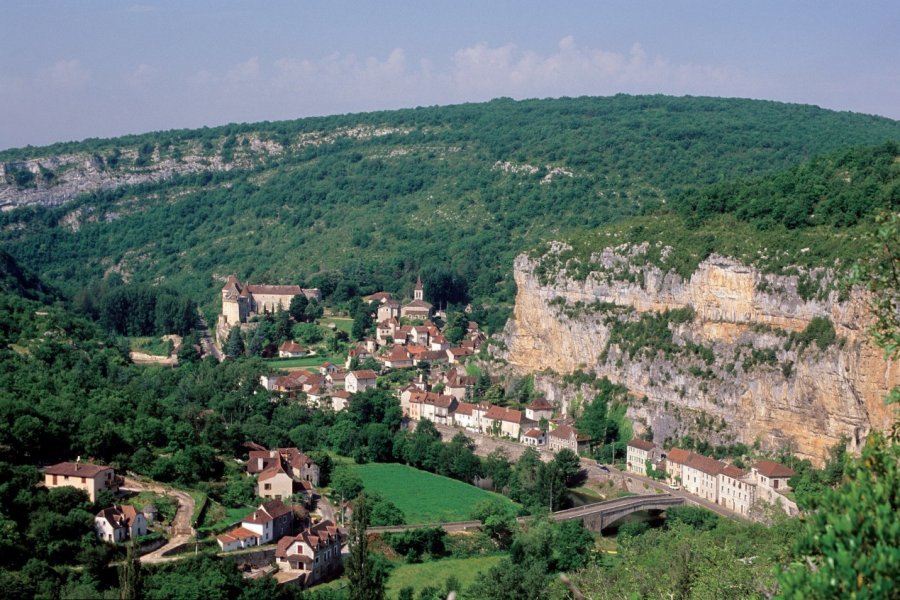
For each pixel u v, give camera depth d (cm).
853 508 7606
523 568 19400
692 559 15962
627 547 19962
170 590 15350
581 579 17738
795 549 7931
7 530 16188
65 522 17025
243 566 18688
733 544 18138
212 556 17725
